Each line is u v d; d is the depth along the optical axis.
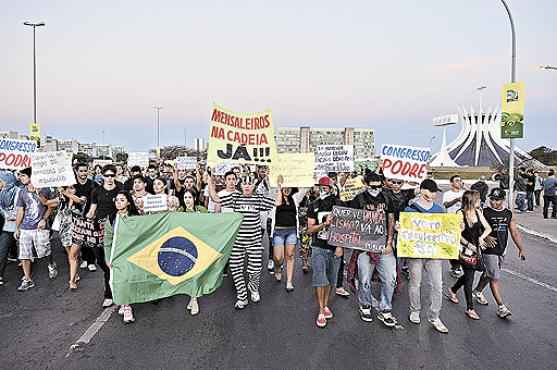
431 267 6.08
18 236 7.64
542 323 6.25
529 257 10.92
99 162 20.81
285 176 9.59
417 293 6.20
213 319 6.31
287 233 7.94
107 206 6.99
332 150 11.79
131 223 6.16
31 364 4.91
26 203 7.64
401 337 5.72
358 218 6.08
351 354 5.21
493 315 6.58
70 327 5.98
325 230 6.16
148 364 4.93
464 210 6.50
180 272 6.31
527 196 21.61
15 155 11.41
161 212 7.00
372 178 6.17
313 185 9.02
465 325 6.16
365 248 6.06
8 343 5.47
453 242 5.96
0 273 7.96
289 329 5.96
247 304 6.96
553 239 13.28
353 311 6.70
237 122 8.26
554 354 5.24
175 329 5.93
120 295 6.02
